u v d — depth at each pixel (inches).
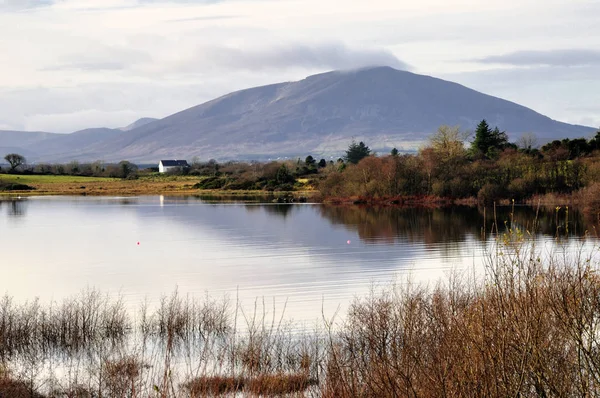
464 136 6141.7
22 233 3272.6
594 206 3565.5
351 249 2527.1
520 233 526.9
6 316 1304.1
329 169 7165.4
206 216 4101.9
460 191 4712.1
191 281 1898.4
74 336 1196.5
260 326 1270.9
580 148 5093.5
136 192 6879.9
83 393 884.6
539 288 458.9
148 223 3708.2
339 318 1336.1
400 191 4926.2
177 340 1172.5
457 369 441.1
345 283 1788.9
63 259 2390.5
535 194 4439.0
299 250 2534.5
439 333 600.4
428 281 1584.6
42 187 7455.7
